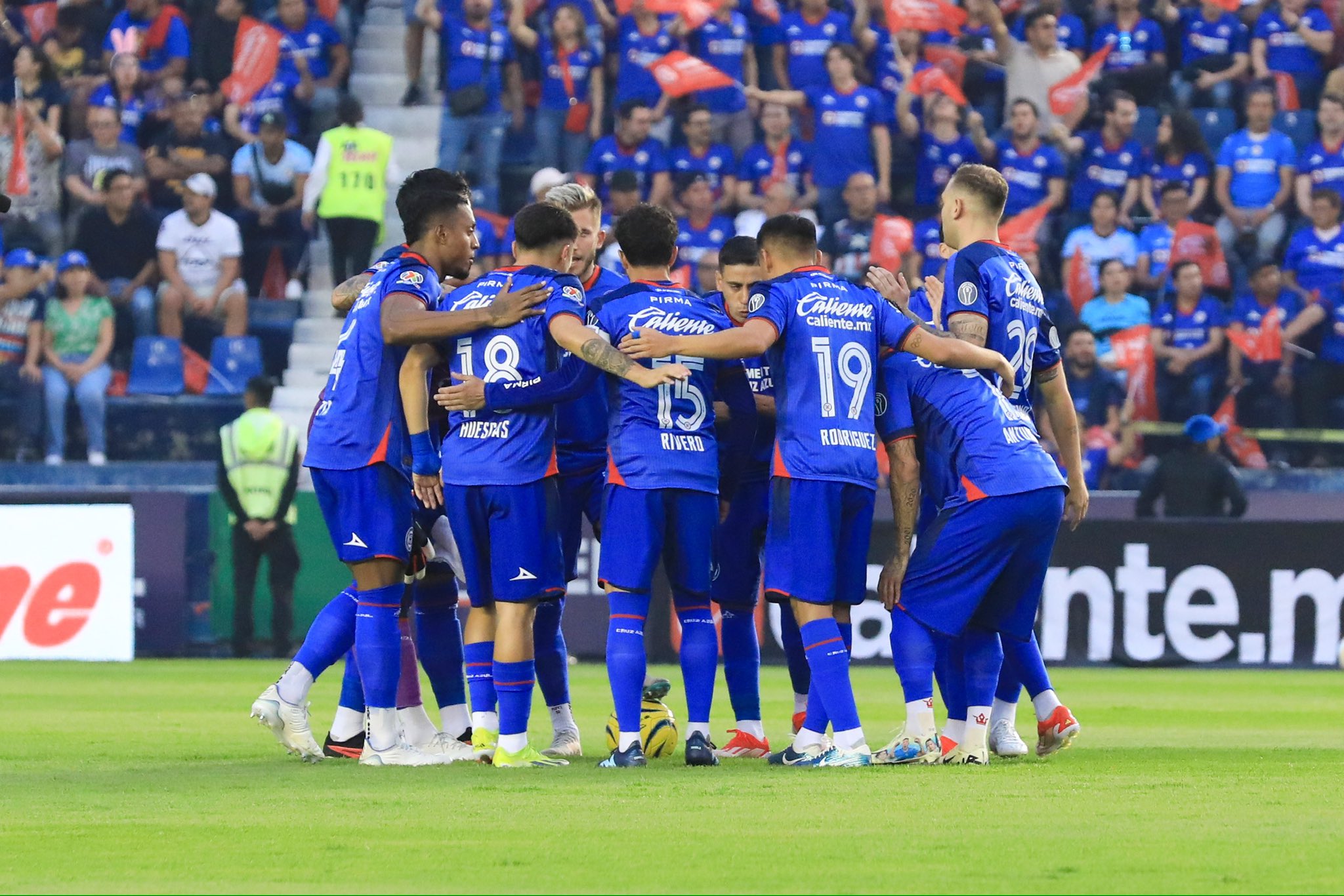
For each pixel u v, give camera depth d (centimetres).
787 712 3303
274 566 4900
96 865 1312
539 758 2103
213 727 2775
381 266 2186
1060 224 5725
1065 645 4706
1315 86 6034
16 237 5822
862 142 5778
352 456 2117
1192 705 3475
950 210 2214
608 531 2103
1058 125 5806
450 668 2348
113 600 4859
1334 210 5541
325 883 1226
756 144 5878
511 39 6006
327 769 2069
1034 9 5947
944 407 2075
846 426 2073
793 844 1407
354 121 5709
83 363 5503
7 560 4853
